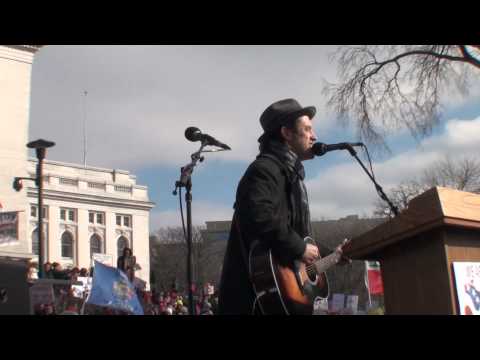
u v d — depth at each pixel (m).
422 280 2.31
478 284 2.27
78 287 11.83
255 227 2.56
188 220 7.06
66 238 70.38
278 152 2.83
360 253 2.58
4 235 11.42
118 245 74.38
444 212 2.12
